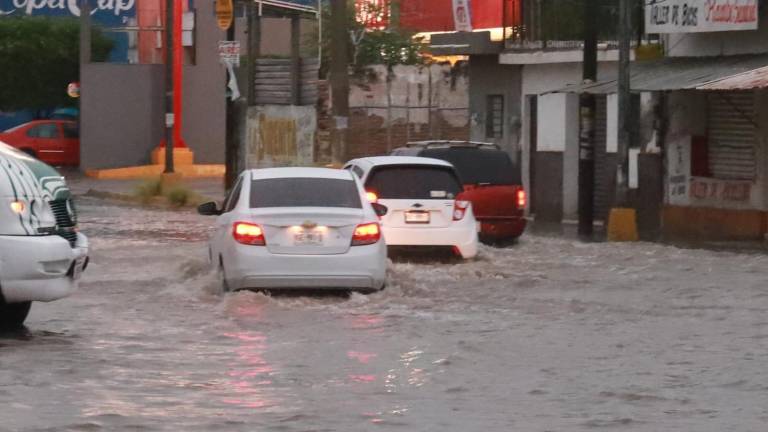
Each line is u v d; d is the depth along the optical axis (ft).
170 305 169.89
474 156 259.39
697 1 277.44
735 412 102.73
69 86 543.80
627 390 112.47
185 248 250.37
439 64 442.91
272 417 99.50
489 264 218.18
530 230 305.12
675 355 131.95
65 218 145.69
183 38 548.72
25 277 137.69
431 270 206.49
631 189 308.40
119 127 538.88
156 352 132.57
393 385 114.32
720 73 263.08
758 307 169.68
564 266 218.18
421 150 257.96
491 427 96.48
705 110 293.23
